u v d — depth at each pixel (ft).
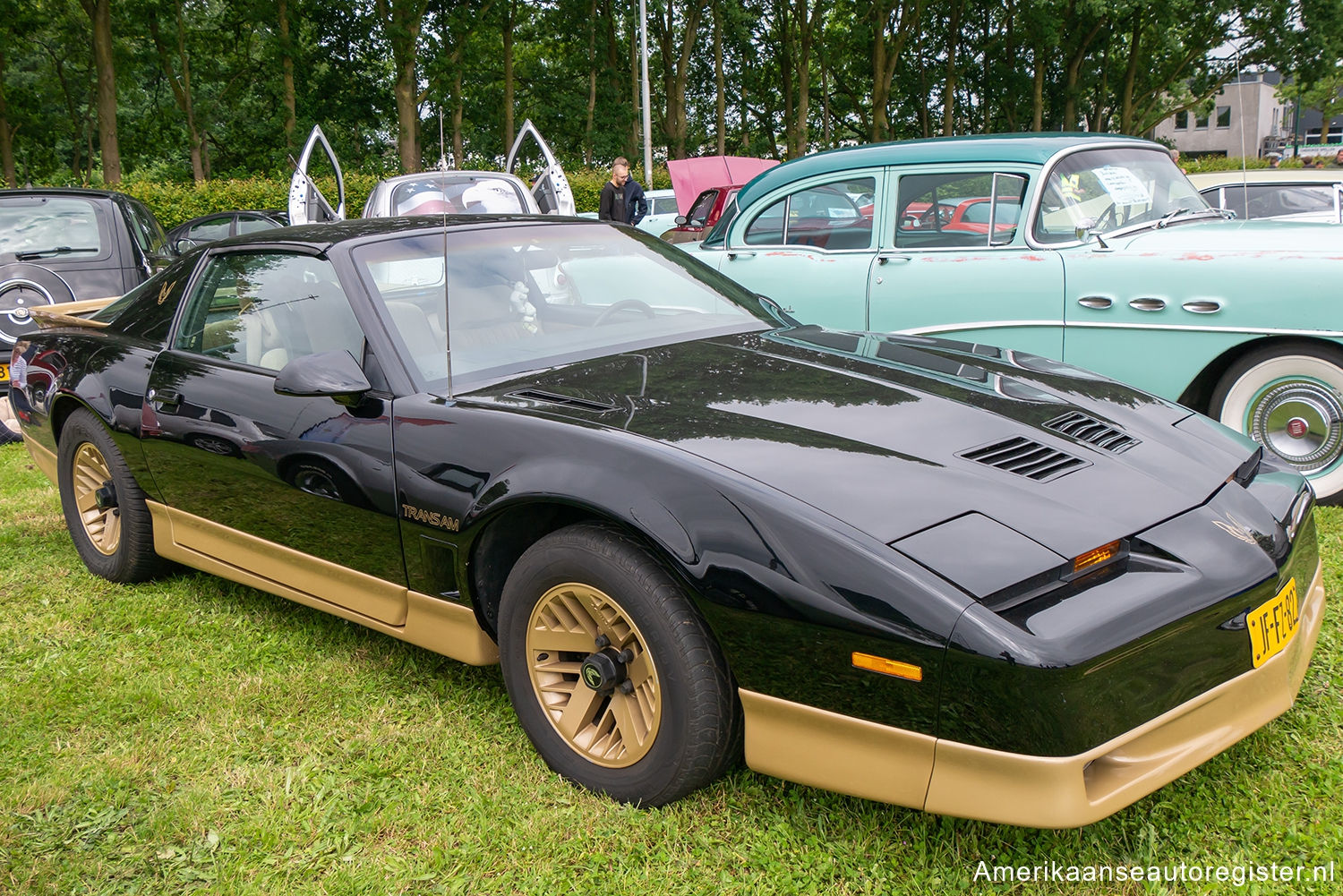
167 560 13.30
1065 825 6.12
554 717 8.25
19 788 8.65
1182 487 7.71
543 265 11.05
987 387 9.13
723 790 8.02
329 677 10.46
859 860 7.19
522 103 138.72
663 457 7.39
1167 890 6.76
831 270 18.42
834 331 11.58
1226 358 15.37
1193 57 118.21
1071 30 119.55
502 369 9.66
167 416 11.41
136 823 8.15
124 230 24.34
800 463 7.32
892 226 17.87
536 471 7.89
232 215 47.60
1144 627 6.37
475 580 8.69
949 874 6.98
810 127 152.56
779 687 6.84
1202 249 15.17
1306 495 8.52
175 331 12.17
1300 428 14.75
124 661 11.04
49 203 24.06
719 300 11.81
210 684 10.41
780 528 6.77
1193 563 6.89
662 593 7.27
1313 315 14.17
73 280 23.15
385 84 125.39
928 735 6.36
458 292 10.31
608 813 7.78
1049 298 16.29
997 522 6.81
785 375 9.27
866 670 6.46
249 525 10.85
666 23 125.59
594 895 7.00
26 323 22.65
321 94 120.37
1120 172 17.11
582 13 125.59
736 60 142.61
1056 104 131.54
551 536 7.95
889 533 6.64
